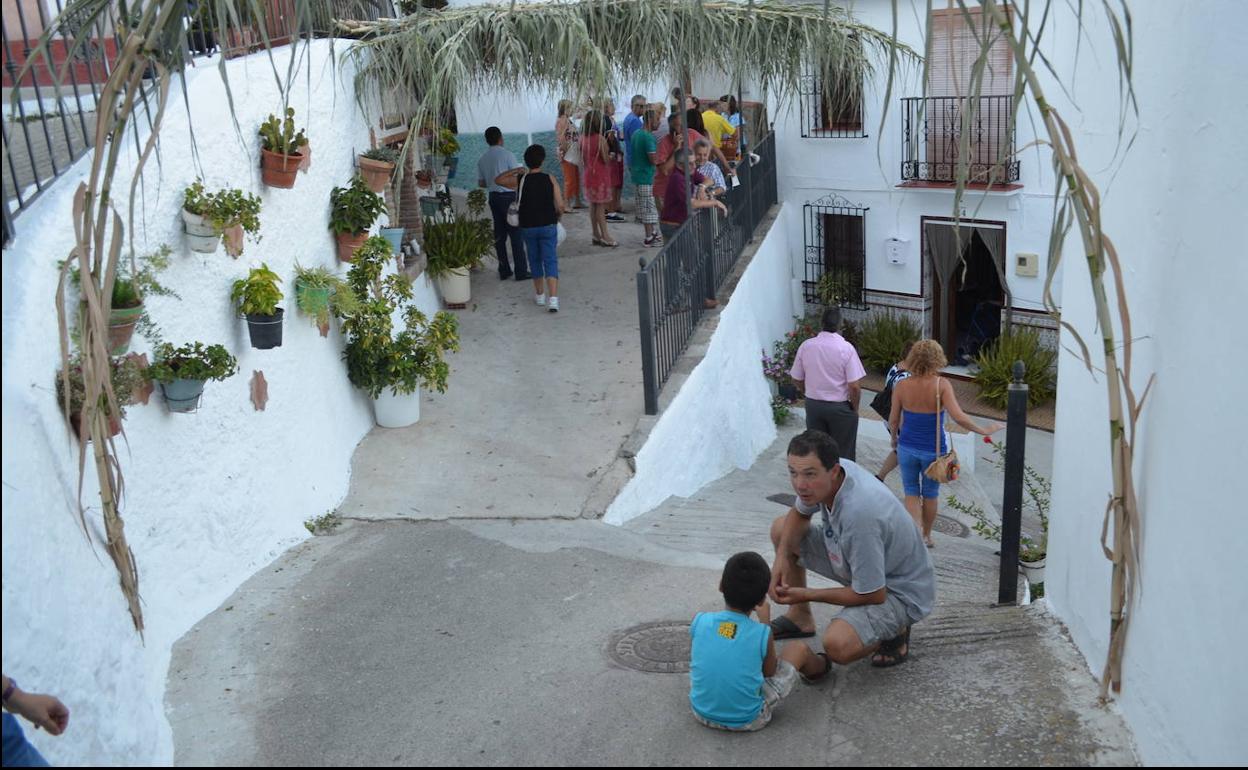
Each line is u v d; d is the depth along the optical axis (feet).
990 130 47.47
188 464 18.33
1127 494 13.56
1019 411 19.70
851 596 15.33
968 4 44.98
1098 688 15.12
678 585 20.39
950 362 52.65
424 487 25.61
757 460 38.88
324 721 14.90
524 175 37.50
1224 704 10.94
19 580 11.22
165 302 17.92
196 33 21.29
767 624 16.72
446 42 27.86
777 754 13.52
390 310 27.22
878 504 15.21
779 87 37.86
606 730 14.42
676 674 16.20
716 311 36.83
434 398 31.04
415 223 36.14
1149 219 14.43
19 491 11.66
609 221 52.21
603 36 30.83
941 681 15.62
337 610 19.01
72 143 18.52
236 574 19.90
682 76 34.06
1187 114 13.12
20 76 14.76
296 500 22.89
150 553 16.69
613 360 33.45
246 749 14.14
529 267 40.45
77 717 11.98
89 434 13.44
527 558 21.81
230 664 16.71
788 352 49.80
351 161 27.94
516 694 15.65
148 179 17.42
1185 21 13.28
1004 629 18.10
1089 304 17.22
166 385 17.39
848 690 15.47
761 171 49.96
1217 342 11.90
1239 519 11.00
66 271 13.06
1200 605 11.75
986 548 27.53
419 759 13.80
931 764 13.00
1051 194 46.55
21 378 12.34
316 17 26.68
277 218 22.90
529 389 31.48
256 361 21.57
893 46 11.57
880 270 53.01
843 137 51.67
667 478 29.50
